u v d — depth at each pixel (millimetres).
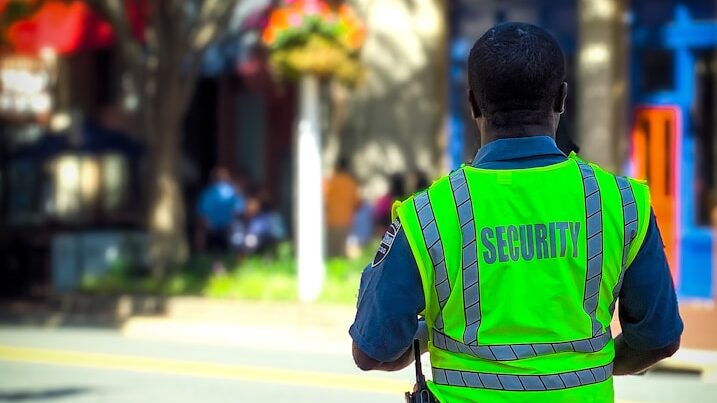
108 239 60656
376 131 59031
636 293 8547
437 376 8547
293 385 33062
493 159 8586
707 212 49875
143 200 69125
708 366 34125
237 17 59406
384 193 58875
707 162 50000
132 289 51250
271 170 65062
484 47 8688
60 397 31250
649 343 8695
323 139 60250
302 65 43250
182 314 48281
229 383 33562
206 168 66938
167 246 53531
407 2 57812
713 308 45781
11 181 69750
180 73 52844
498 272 8281
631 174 51281
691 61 50250
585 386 8258
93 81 69812
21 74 59531
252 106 65750
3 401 30625
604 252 8367
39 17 57469
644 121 51281
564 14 53719
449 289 8344
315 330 44188
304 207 45938
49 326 48344
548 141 8656
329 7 49250
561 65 8672
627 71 51281
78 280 59469
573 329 8289
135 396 31406
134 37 53219
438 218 8359
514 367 8227
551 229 8336
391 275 8367
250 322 46500
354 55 45438
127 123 68250
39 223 67875
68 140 61906
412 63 57875
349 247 56281
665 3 50625
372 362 8516
